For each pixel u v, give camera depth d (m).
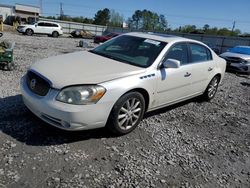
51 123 3.77
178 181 3.40
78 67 4.16
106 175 3.29
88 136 4.12
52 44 21.23
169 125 5.04
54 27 34.62
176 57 5.18
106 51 5.15
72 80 3.72
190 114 5.82
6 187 2.87
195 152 4.18
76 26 53.62
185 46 5.50
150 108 4.74
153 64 4.63
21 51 13.12
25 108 4.79
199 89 6.16
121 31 54.97
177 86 5.18
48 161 3.40
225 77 11.59
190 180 3.46
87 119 3.71
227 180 3.59
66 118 3.59
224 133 5.10
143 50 4.95
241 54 13.91
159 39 5.22
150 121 5.08
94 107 3.72
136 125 4.48
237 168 3.93
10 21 60.03
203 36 39.81
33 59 10.56
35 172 3.17
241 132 5.27
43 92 3.78
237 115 6.25
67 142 3.87
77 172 3.27
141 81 4.28
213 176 3.63
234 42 35.59
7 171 3.12
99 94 3.74
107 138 4.16
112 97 3.87
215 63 6.51
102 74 3.98
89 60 4.54
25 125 4.19
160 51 4.88
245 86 10.09
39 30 33.53
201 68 5.89
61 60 4.50
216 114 6.09
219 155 4.21
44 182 3.03
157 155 3.91
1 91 5.61
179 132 4.79
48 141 3.83
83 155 3.63
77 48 19.58
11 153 3.46
